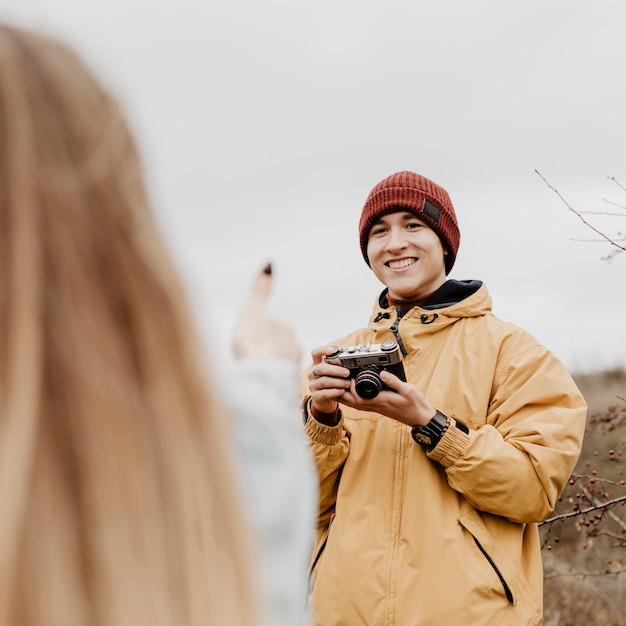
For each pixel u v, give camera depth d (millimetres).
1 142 641
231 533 669
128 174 712
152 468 634
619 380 5484
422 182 2543
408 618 2057
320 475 2330
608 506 3055
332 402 2275
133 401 636
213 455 675
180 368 672
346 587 2148
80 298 631
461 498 2170
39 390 598
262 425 792
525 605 2100
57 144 666
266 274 962
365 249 2705
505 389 2256
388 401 2141
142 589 599
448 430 2115
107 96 735
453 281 2475
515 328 2363
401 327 2451
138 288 667
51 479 595
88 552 591
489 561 2076
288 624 786
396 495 2211
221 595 644
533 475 2100
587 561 3998
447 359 2346
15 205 620
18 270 605
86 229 654
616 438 4230
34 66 691
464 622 2008
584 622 3688
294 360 918
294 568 801
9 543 547
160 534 622
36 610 565
